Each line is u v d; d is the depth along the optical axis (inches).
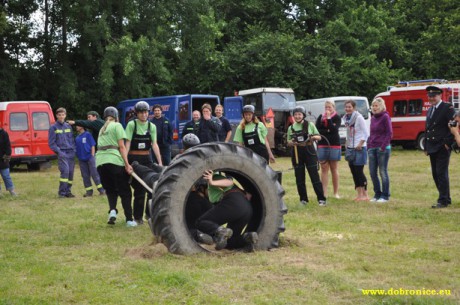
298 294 198.7
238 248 270.4
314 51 1216.2
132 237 307.9
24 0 1014.4
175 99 896.9
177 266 237.5
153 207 258.7
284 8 1338.6
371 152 440.1
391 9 1397.6
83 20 988.6
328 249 270.5
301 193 427.2
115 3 1001.5
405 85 1078.4
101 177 349.7
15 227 346.9
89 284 213.2
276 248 271.4
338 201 438.3
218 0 1256.2
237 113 972.6
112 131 344.5
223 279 217.5
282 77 1146.7
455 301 189.5
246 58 1168.2
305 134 418.9
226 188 264.8
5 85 986.1
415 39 1411.2
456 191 496.7
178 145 890.1
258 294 199.5
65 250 278.2
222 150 264.4
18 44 1051.9
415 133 1047.0
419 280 215.9
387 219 354.6
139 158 352.8
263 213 268.5
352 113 446.0
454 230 319.0
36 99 1070.4
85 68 1076.5
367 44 1283.2
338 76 1186.6
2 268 240.5
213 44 1128.2
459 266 237.3
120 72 1044.5
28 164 856.3
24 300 195.9
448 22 1314.0
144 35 1040.8
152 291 203.8
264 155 403.5
